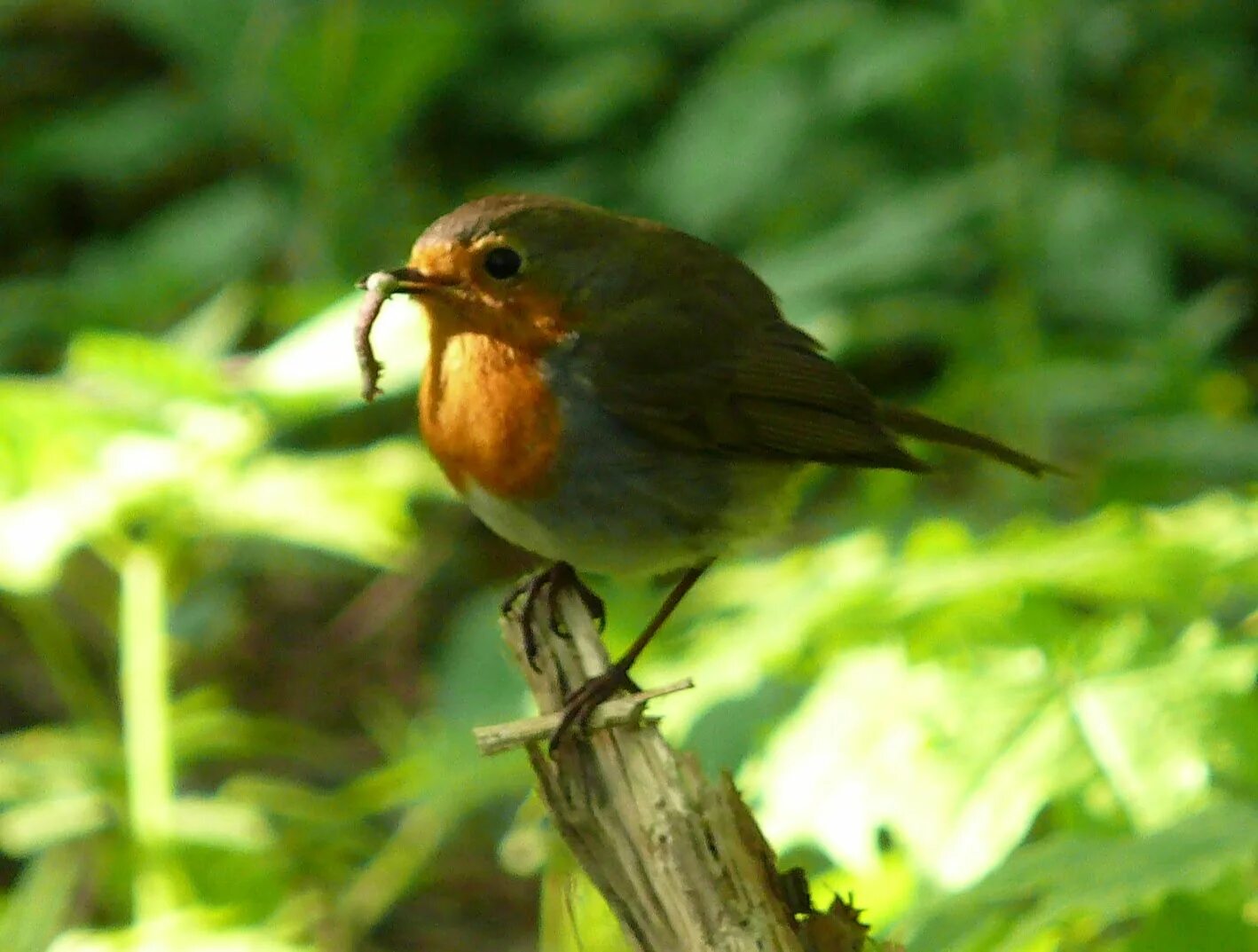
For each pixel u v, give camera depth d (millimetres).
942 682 5375
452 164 14234
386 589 12477
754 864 4590
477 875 10727
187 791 10930
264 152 14094
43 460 6617
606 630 7672
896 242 10711
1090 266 11680
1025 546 6039
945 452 10883
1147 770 5113
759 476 6941
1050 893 4789
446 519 12773
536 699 5559
